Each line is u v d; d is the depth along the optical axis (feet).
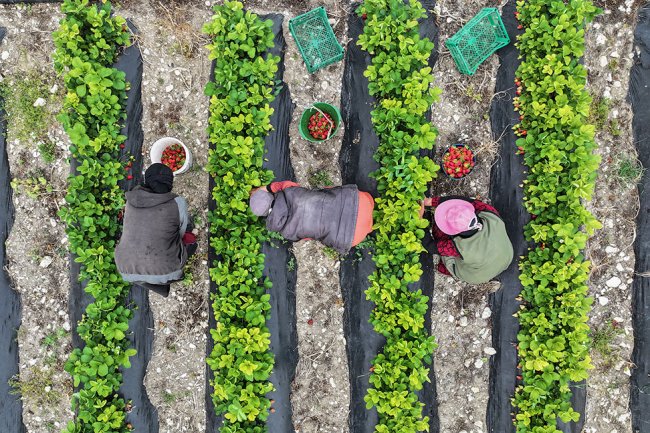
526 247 19.75
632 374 19.95
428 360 18.92
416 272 18.12
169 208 16.01
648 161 19.75
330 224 15.65
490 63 19.83
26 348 19.99
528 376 19.13
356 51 19.84
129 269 16.26
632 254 19.90
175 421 20.13
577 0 18.04
